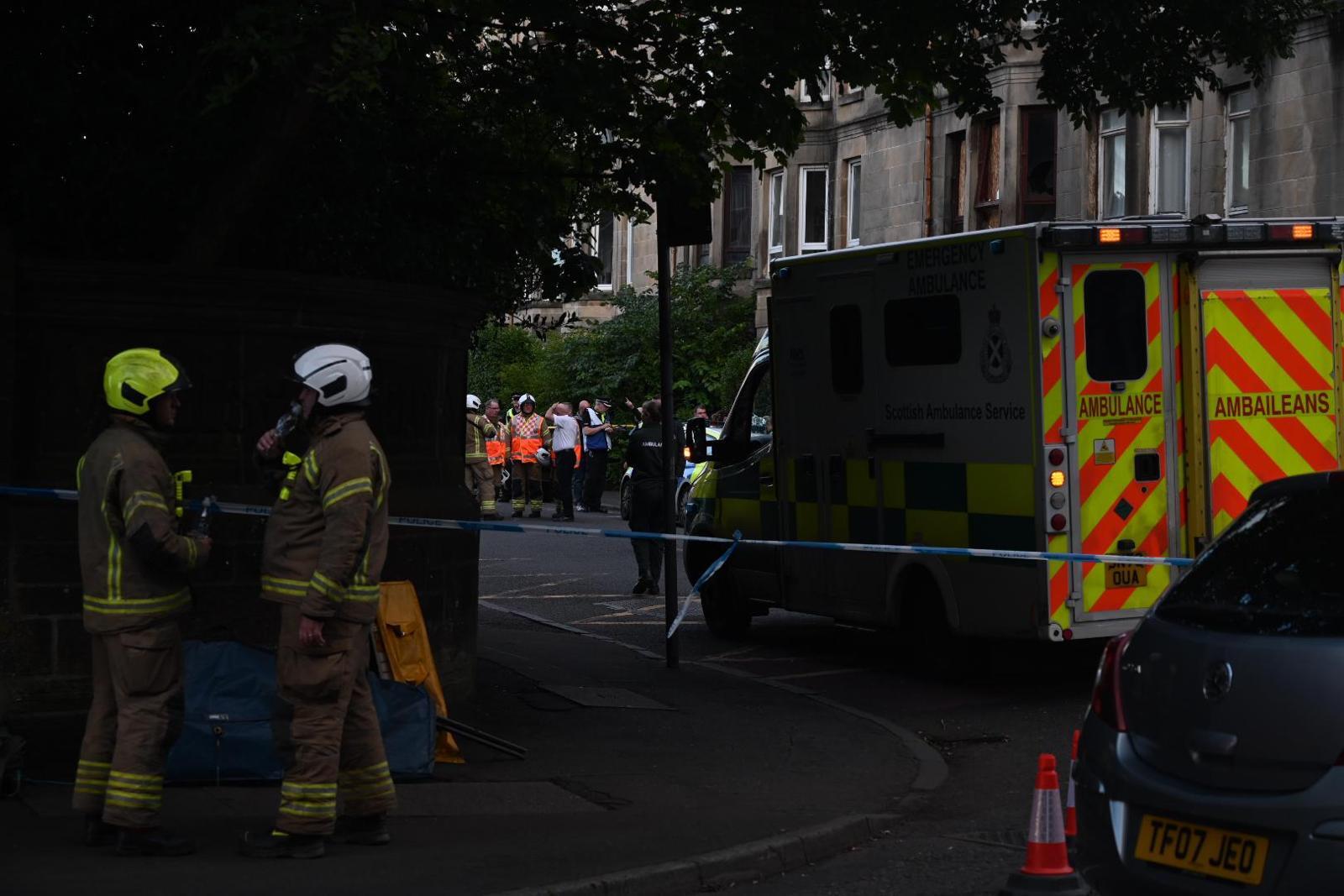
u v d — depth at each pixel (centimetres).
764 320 4828
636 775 1198
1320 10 1733
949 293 1573
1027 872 804
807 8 1435
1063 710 1499
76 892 849
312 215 1325
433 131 1445
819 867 991
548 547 3180
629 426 4703
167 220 1278
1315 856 642
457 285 1475
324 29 1091
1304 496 758
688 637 2016
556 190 1576
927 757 1296
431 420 1359
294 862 918
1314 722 656
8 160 1234
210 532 1202
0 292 1142
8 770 1040
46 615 1152
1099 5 1521
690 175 1569
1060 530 1474
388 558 1292
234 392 1220
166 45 1257
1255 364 1520
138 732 917
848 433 1730
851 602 1744
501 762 1223
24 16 1212
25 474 1162
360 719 957
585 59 1391
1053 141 4000
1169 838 694
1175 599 757
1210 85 1675
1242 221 1502
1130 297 1498
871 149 4619
